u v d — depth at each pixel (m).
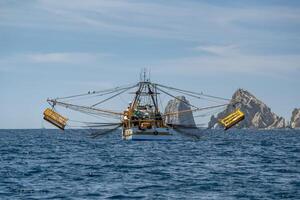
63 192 37.62
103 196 36.09
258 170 52.41
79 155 73.00
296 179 44.94
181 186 40.69
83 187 39.97
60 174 48.38
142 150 83.88
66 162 61.22
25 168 53.78
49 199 34.97
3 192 37.59
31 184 41.50
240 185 41.19
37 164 58.50
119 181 43.56
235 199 35.12
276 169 53.44
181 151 81.94
